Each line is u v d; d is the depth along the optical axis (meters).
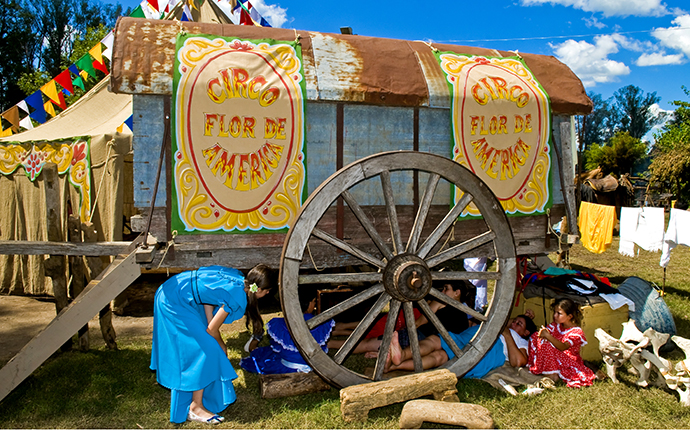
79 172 5.75
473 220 4.01
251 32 3.67
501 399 3.44
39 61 33.06
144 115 3.26
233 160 3.35
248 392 3.55
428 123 3.87
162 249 3.34
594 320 4.19
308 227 3.16
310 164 3.57
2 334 4.88
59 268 4.17
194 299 3.08
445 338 3.59
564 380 3.77
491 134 3.93
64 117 7.41
